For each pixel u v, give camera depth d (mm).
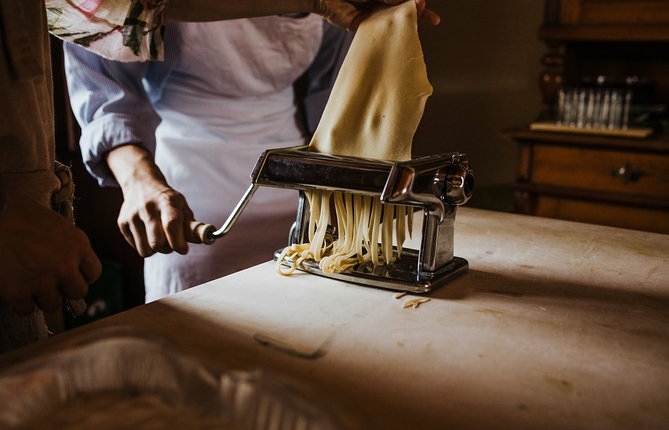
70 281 683
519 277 955
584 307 843
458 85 2719
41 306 689
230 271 1581
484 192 2857
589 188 2156
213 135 1505
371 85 914
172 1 1020
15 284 665
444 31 2607
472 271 977
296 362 662
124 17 988
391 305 827
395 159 884
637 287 925
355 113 918
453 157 915
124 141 1224
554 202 2230
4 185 671
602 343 735
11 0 716
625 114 2141
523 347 718
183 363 572
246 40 1424
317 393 523
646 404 605
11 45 717
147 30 1016
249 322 757
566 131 2145
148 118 1302
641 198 2068
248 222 1555
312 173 878
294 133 1631
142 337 585
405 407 585
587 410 591
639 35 2061
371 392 609
